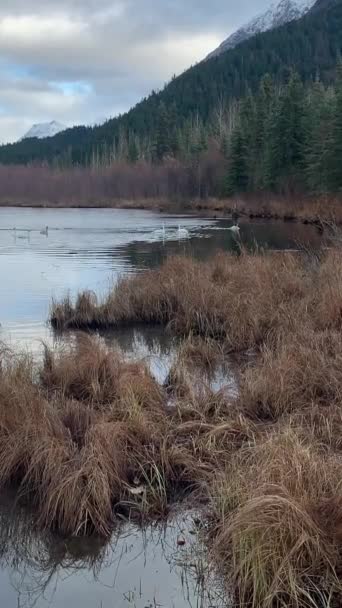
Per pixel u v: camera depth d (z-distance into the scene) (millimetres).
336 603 3451
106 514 4441
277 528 3637
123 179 81688
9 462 4988
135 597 3730
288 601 3492
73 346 8789
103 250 23000
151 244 25094
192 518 4484
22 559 4145
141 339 10039
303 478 4105
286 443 4562
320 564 3611
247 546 3648
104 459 4746
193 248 23156
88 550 4207
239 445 5352
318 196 44969
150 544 4230
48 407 5551
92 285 14789
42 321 11055
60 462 4707
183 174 74000
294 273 11930
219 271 12891
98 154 125000
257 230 32125
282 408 6121
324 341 7785
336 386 6316
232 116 95000
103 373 7035
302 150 50469
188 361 8250
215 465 5070
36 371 7355
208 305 10672
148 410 5980
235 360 8539
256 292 10656
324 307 9055
